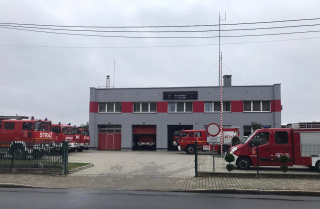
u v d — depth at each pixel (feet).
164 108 125.90
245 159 55.36
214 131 50.67
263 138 55.06
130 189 39.45
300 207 29.30
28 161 52.39
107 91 130.11
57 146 51.83
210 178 47.50
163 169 58.54
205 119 122.72
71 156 86.99
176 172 54.39
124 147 126.93
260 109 119.75
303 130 53.57
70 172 53.06
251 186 40.42
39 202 30.22
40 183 43.42
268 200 32.94
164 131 125.08
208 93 123.34
